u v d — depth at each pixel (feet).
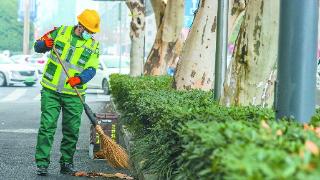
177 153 23.79
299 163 11.40
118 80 64.54
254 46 28.96
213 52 46.09
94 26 31.48
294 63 20.48
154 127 28.81
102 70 110.11
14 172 32.30
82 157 37.52
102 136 31.60
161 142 25.68
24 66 123.54
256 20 28.76
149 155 29.35
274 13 28.40
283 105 20.71
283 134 16.56
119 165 31.60
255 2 28.71
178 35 74.74
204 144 15.93
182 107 27.37
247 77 29.30
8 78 122.01
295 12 20.36
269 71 29.12
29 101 88.43
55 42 31.55
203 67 45.80
